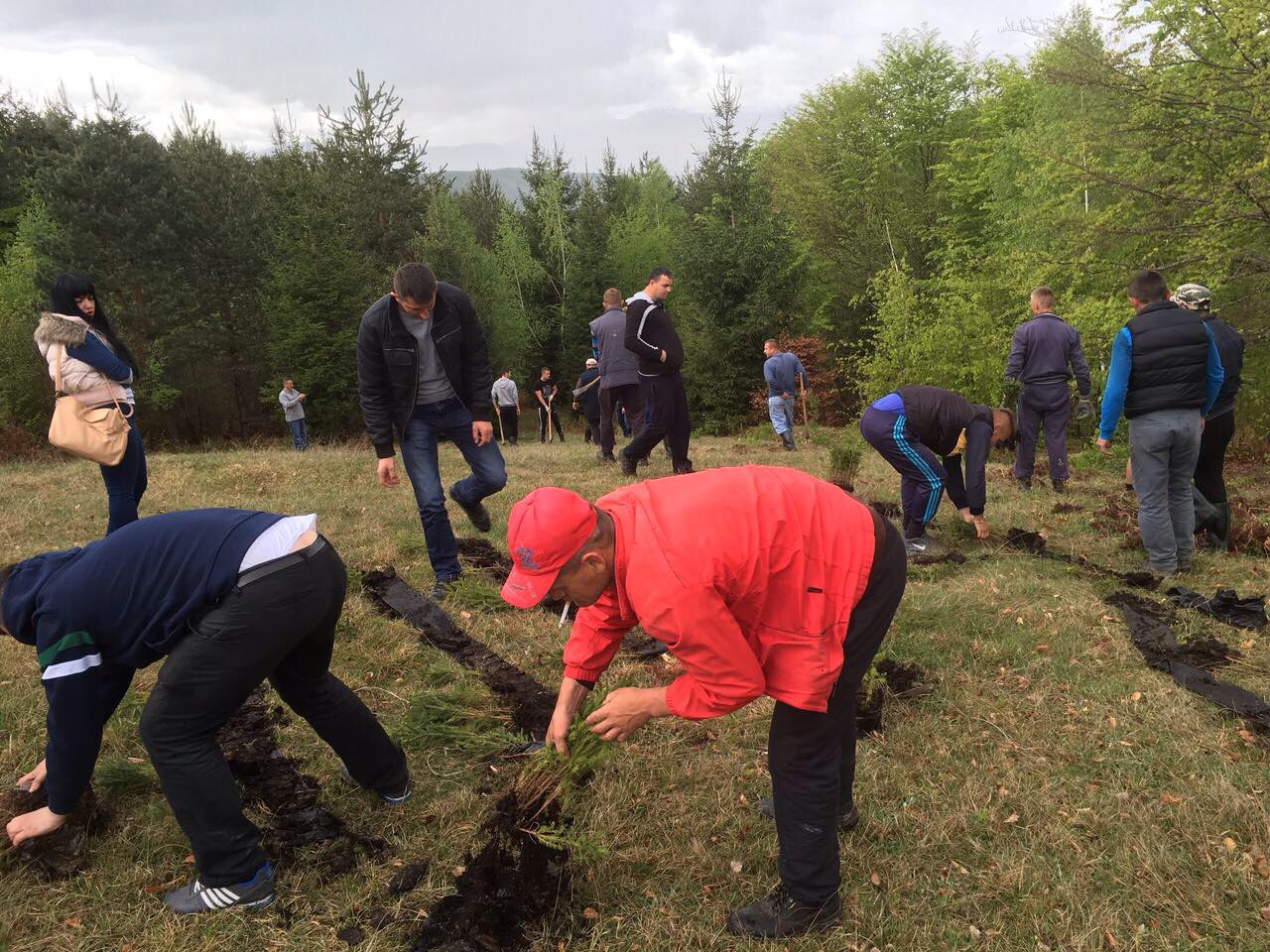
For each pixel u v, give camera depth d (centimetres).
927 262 2506
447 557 508
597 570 209
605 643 255
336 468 889
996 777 317
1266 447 1283
